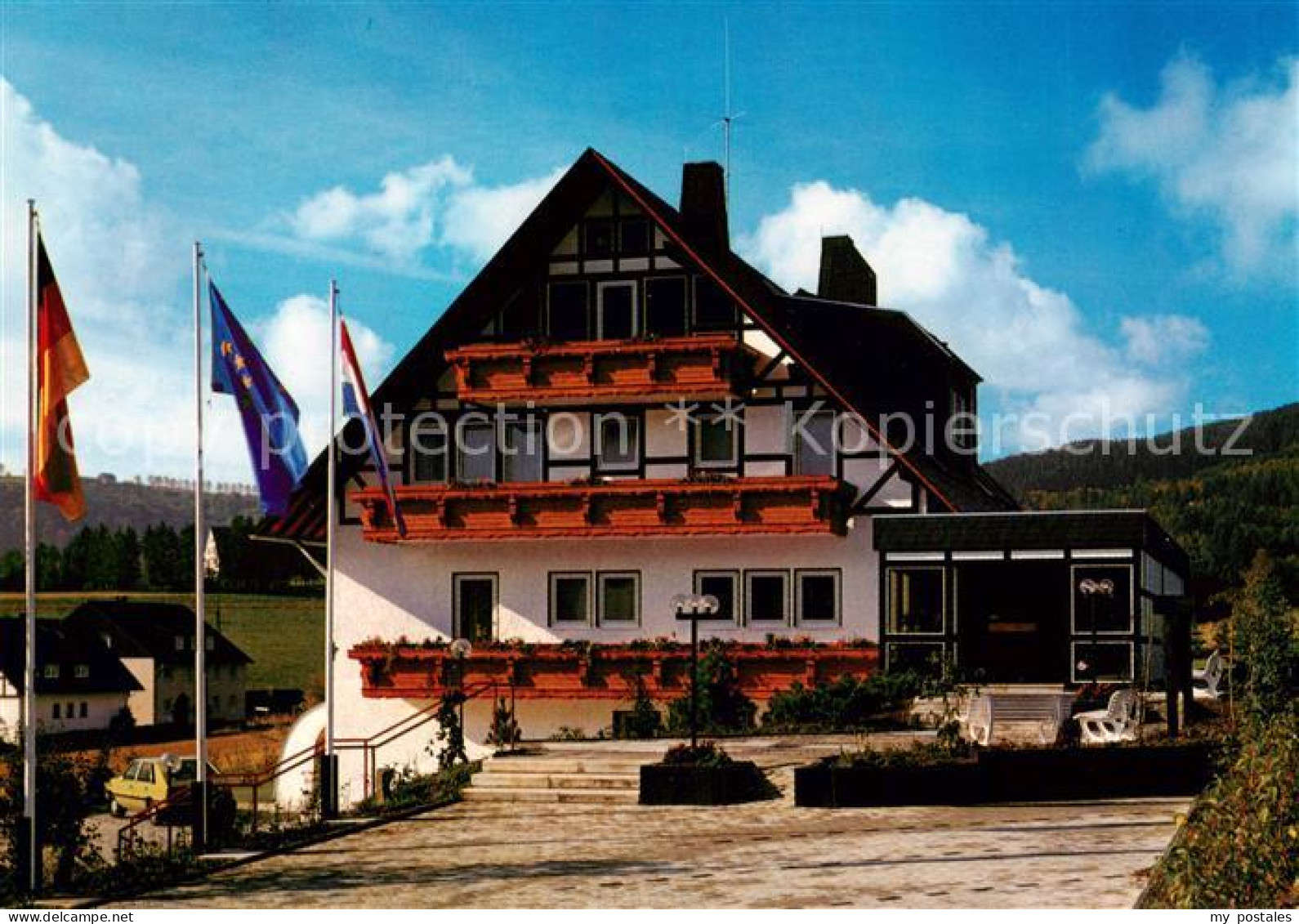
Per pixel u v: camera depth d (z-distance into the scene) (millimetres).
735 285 37281
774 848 20328
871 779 23656
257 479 22734
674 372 36781
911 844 19969
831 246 50219
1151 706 28703
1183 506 82875
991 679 34750
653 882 18406
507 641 38094
